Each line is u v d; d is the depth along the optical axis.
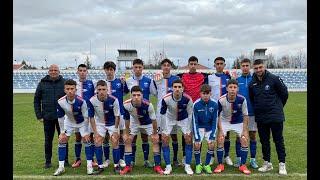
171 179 6.54
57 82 7.50
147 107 7.14
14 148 10.07
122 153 7.93
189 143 7.12
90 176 6.85
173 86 6.97
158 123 7.93
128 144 7.15
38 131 13.56
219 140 7.21
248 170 6.98
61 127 7.45
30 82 45.19
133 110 7.17
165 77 7.97
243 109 7.20
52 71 7.44
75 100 7.12
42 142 11.11
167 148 7.12
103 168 7.46
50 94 7.45
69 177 6.77
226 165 7.72
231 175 6.78
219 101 7.36
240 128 7.43
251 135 7.56
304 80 44.50
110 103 7.19
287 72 45.34
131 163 7.48
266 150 7.09
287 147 9.69
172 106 7.15
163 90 7.97
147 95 8.09
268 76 6.78
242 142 7.07
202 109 7.07
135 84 8.06
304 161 7.98
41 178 6.70
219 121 7.42
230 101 7.22
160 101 7.63
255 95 6.92
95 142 7.24
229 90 7.12
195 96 8.02
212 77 8.20
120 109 8.02
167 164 7.05
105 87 7.07
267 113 6.80
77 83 8.13
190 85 8.03
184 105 7.15
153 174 6.97
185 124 7.28
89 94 8.16
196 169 7.04
